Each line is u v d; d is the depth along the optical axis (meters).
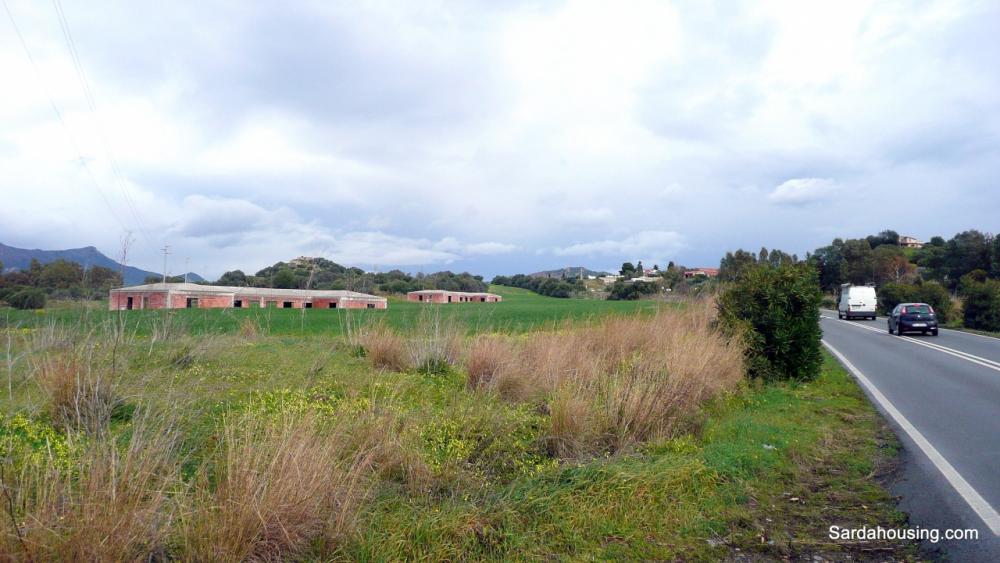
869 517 5.53
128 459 4.09
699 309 16.48
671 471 6.09
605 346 12.78
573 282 97.25
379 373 10.34
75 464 4.34
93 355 7.13
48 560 3.50
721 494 5.98
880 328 34.84
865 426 9.12
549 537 4.96
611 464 6.25
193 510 4.14
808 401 11.22
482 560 4.61
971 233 68.88
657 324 14.58
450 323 13.06
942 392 12.13
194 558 3.88
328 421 6.14
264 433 5.17
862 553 4.82
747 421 9.02
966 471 6.70
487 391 9.05
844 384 13.18
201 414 6.47
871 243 113.25
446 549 4.61
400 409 7.29
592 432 7.30
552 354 10.68
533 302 59.59
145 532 3.79
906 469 6.86
